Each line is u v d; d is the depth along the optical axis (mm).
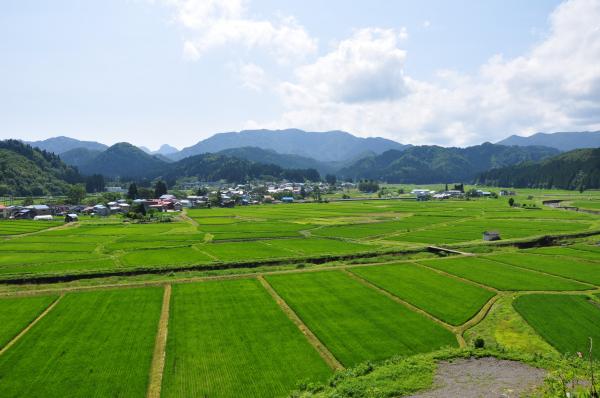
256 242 116250
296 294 64500
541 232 127000
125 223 165250
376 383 34594
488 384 34281
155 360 42281
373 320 53625
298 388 36906
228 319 53781
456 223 155500
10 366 40688
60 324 51688
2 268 81000
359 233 133750
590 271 79500
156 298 62219
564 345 46469
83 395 35688
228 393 36250
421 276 75875
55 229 146625
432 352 41938
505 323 53531
